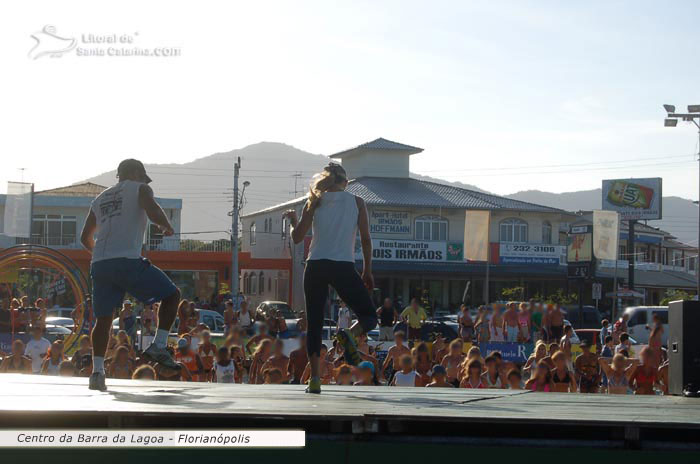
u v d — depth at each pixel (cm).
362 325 576
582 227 4128
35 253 1727
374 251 5356
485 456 353
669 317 601
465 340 2125
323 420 363
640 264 6725
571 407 438
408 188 5822
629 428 346
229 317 2084
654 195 6178
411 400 482
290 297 5553
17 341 1302
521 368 1694
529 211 5678
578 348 1798
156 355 607
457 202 5625
